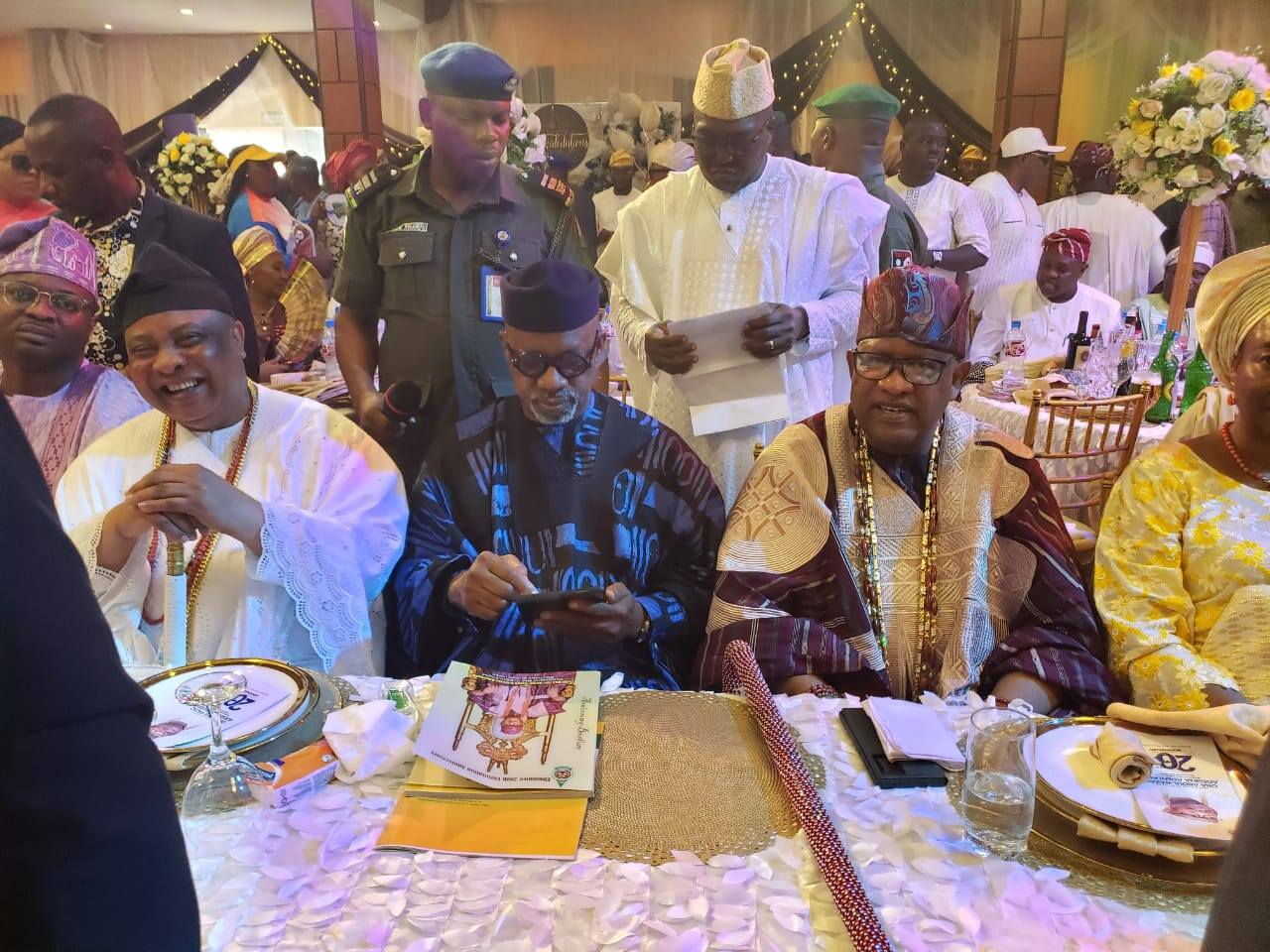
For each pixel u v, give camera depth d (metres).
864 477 1.83
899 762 1.13
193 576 1.71
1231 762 1.09
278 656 1.78
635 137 8.45
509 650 1.84
